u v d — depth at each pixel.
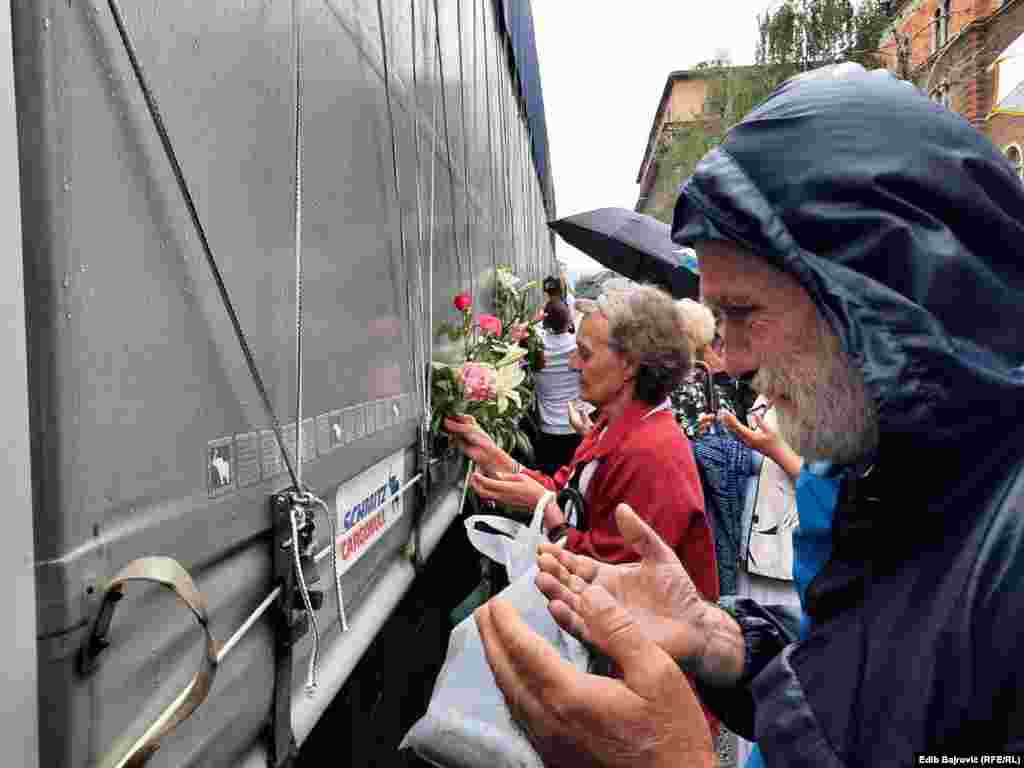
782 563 2.01
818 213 0.56
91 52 0.54
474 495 2.83
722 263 0.64
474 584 3.22
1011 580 0.49
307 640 1.07
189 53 0.70
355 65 1.31
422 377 1.85
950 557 0.54
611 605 0.66
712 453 2.10
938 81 18.66
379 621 1.43
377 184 1.44
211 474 0.73
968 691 0.48
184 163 0.69
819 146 0.57
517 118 5.56
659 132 54.81
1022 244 0.55
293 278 0.98
